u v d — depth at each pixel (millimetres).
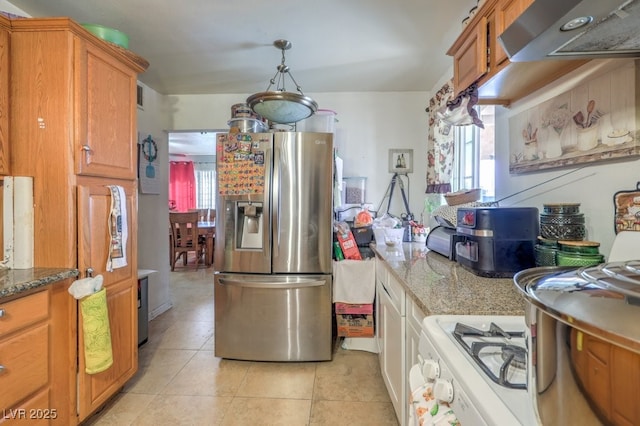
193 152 7387
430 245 2018
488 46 1359
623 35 790
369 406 1759
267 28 2049
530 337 555
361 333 2328
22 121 1455
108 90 1679
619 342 413
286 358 2215
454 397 667
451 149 2514
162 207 3287
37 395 1328
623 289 490
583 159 1229
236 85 3031
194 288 4125
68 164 1458
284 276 2201
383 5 1800
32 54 1452
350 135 3205
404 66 2602
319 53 2379
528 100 1562
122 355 1789
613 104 1100
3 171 1420
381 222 2535
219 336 2258
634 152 1026
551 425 498
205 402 1800
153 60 2504
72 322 1476
